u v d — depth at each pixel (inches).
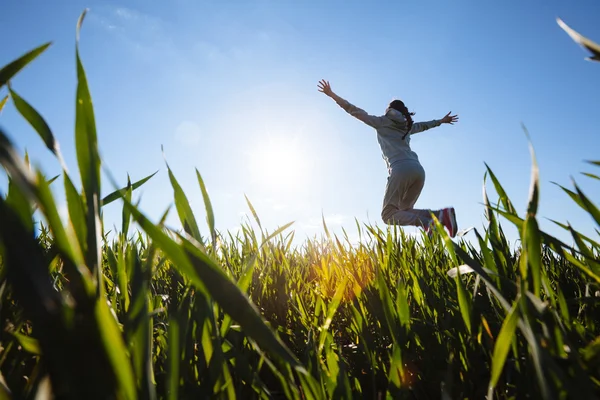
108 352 10.9
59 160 15.0
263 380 39.4
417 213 255.0
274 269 74.8
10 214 8.7
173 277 43.9
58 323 9.5
